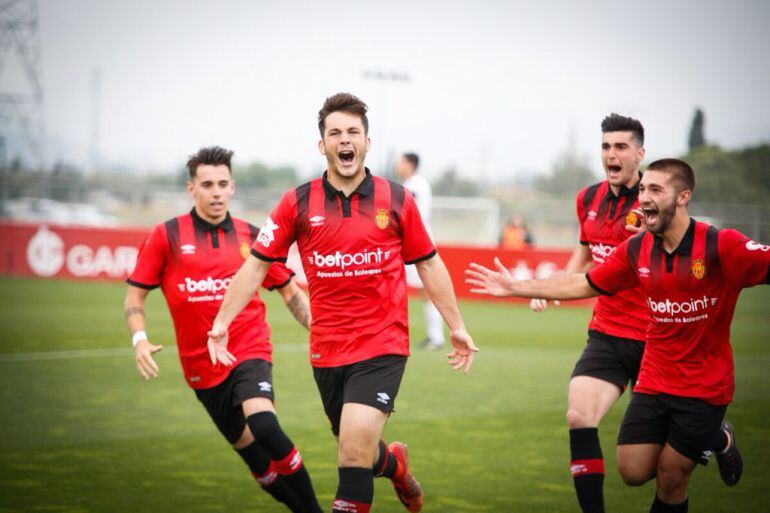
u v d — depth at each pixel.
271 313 59.56
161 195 118.69
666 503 16.28
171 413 28.98
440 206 117.75
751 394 32.28
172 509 18.98
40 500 19.53
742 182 137.62
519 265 64.56
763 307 67.19
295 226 15.96
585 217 20.02
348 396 15.53
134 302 18.72
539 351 43.31
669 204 15.16
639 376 16.61
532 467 22.58
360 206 15.73
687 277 15.32
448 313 16.41
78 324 51.06
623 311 18.41
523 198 162.50
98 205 118.69
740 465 18.66
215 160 18.69
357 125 15.41
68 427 26.92
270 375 18.30
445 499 19.83
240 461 23.12
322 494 20.34
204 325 18.48
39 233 78.88
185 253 18.55
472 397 31.89
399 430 26.72
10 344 43.88
